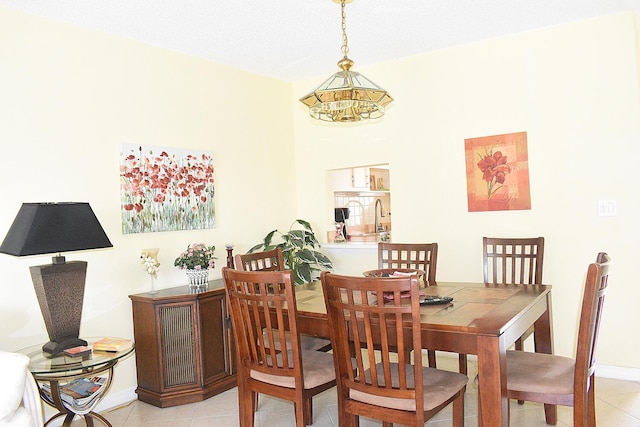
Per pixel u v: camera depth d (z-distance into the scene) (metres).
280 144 4.70
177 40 3.53
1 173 2.78
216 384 3.33
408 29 3.50
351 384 2.08
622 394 3.07
